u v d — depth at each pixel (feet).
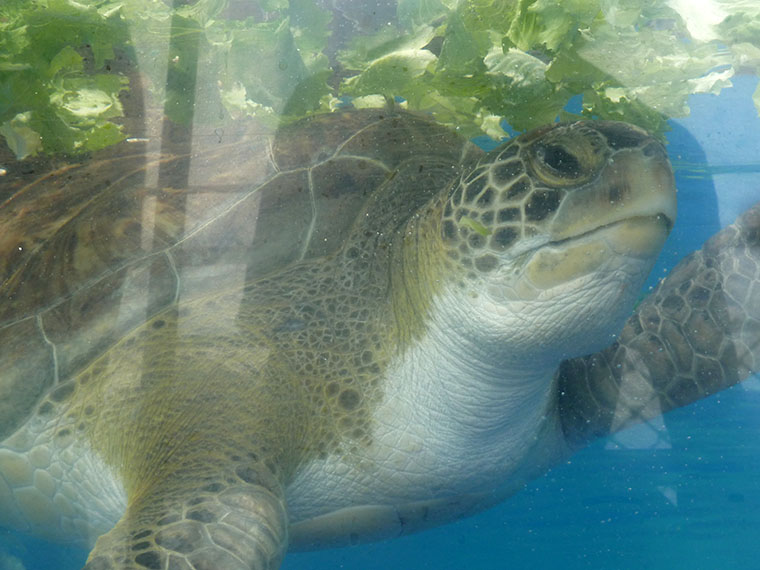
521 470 2.79
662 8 2.30
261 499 2.05
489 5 2.32
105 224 2.54
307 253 2.61
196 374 2.35
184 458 2.15
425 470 2.53
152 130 2.71
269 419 2.29
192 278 2.52
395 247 2.58
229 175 2.64
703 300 2.86
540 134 2.28
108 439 2.37
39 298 2.48
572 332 2.32
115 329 2.46
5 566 2.57
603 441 3.19
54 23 2.31
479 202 2.28
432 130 2.88
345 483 2.48
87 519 2.48
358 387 2.46
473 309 2.33
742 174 4.33
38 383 2.43
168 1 2.45
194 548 1.90
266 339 2.45
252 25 2.50
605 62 2.38
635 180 2.14
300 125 2.79
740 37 2.26
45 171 2.68
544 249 2.20
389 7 2.51
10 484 2.48
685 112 2.60
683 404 2.83
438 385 2.46
